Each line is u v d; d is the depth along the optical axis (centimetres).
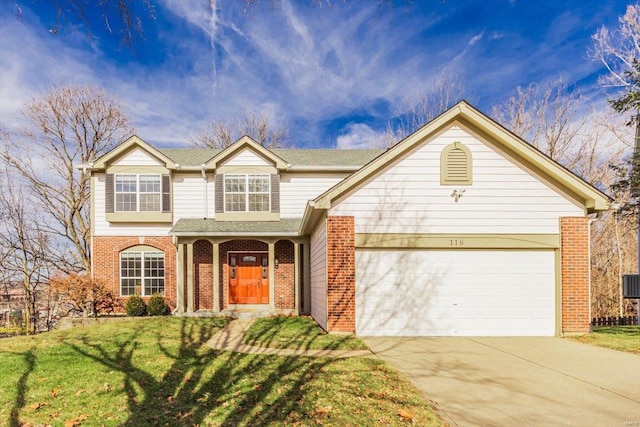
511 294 947
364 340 876
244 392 511
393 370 620
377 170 955
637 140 1357
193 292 1381
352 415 435
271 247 1402
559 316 936
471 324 939
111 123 2266
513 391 529
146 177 1459
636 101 1188
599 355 738
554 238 948
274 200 1480
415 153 960
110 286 1425
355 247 944
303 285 1444
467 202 953
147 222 1455
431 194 955
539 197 954
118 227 1452
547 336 932
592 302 2269
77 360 675
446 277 948
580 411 461
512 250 953
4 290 1994
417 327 937
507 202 954
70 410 457
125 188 1451
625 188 1238
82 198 2127
